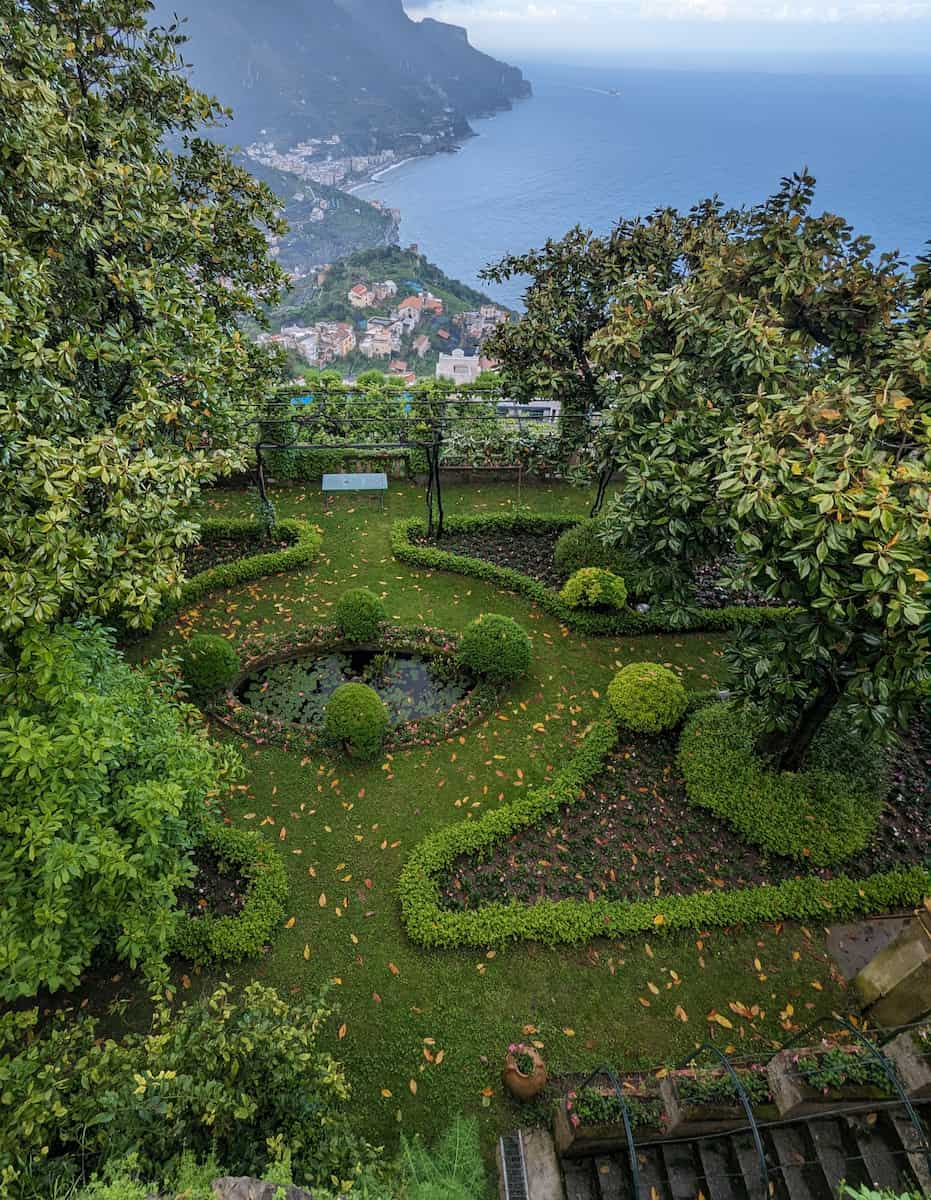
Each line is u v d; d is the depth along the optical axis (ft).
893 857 21.90
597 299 32.81
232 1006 13.19
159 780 15.93
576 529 35.01
